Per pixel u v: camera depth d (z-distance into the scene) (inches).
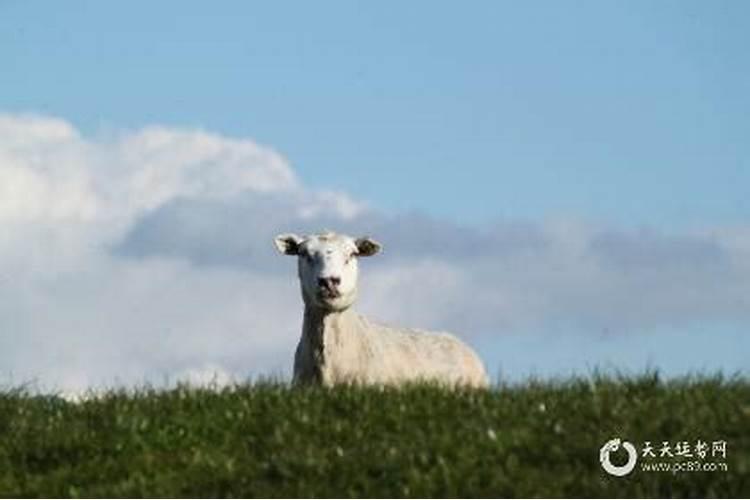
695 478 703.1
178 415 782.5
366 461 727.7
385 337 1004.6
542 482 703.7
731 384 791.7
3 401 831.7
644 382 789.9
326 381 972.6
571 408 761.6
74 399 855.1
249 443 764.6
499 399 780.0
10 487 743.7
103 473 749.3
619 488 702.5
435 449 728.3
